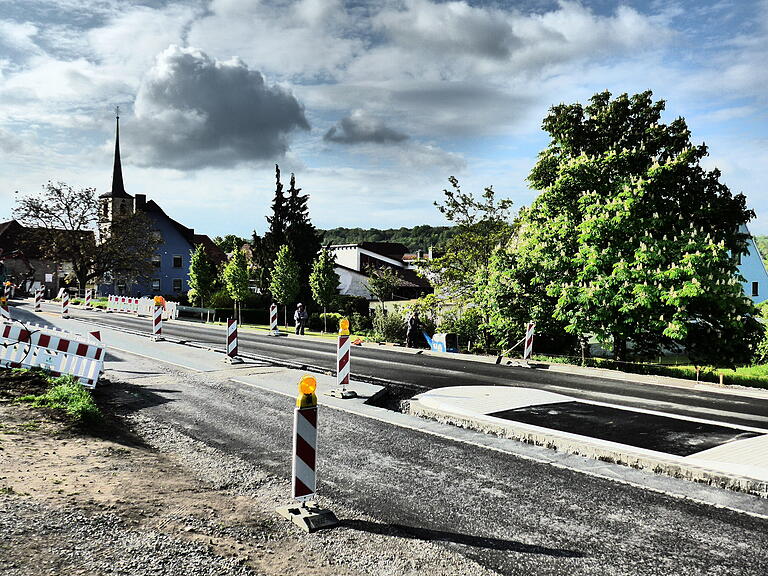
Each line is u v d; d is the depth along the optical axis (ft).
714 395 41.91
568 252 66.03
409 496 20.26
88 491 19.06
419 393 40.91
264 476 22.31
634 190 60.44
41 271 225.15
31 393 33.42
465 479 22.15
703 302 58.08
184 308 126.31
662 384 46.62
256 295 158.81
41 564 13.78
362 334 97.71
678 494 20.80
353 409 34.04
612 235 60.08
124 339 70.69
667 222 62.59
